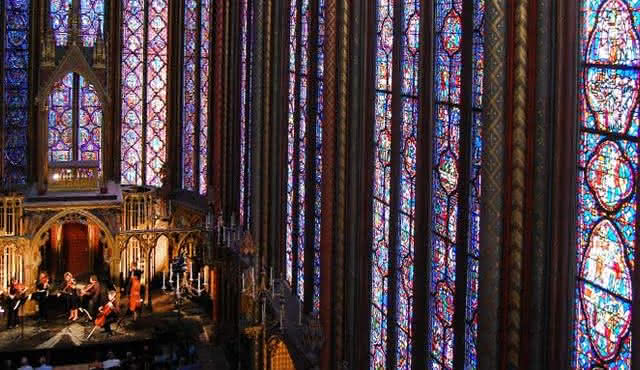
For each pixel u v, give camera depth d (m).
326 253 20.11
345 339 19.84
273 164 26.80
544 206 11.70
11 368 29.80
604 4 10.84
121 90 37.19
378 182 18.56
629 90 10.38
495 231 12.39
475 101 13.98
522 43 11.84
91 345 30.81
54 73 34.44
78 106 35.62
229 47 32.09
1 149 35.47
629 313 10.38
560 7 11.38
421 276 15.69
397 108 17.09
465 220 14.11
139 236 34.25
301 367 20.83
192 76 36.19
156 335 31.72
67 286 33.16
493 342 12.52
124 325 32.72
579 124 11.33
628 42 10.41
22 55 35.72
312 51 22.47
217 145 33.19
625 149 10.45
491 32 12.24
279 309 23.83
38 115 34.19
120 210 34.44
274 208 26.73
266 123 27.09
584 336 11.27
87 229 36.19
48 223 33.47
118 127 37.16
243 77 30.84
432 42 15.41
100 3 36.53
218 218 31.59
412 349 16.03
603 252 10.88
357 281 19.39
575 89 11.32
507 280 12.18
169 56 36.94
